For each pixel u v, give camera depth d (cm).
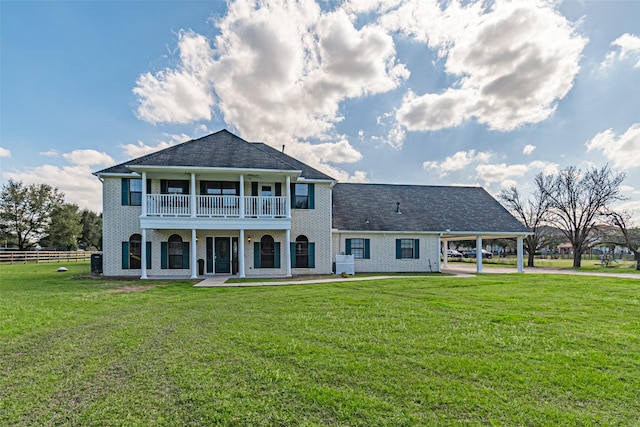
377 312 779
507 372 429
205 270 1708
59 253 3772
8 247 5088
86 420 324
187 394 373
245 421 320
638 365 453
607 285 1273
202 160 1593
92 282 1377
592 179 2903
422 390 380
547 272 2100
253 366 450
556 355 488
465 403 352
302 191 1823
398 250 2023
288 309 821
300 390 380
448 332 607
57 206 4909
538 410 337
